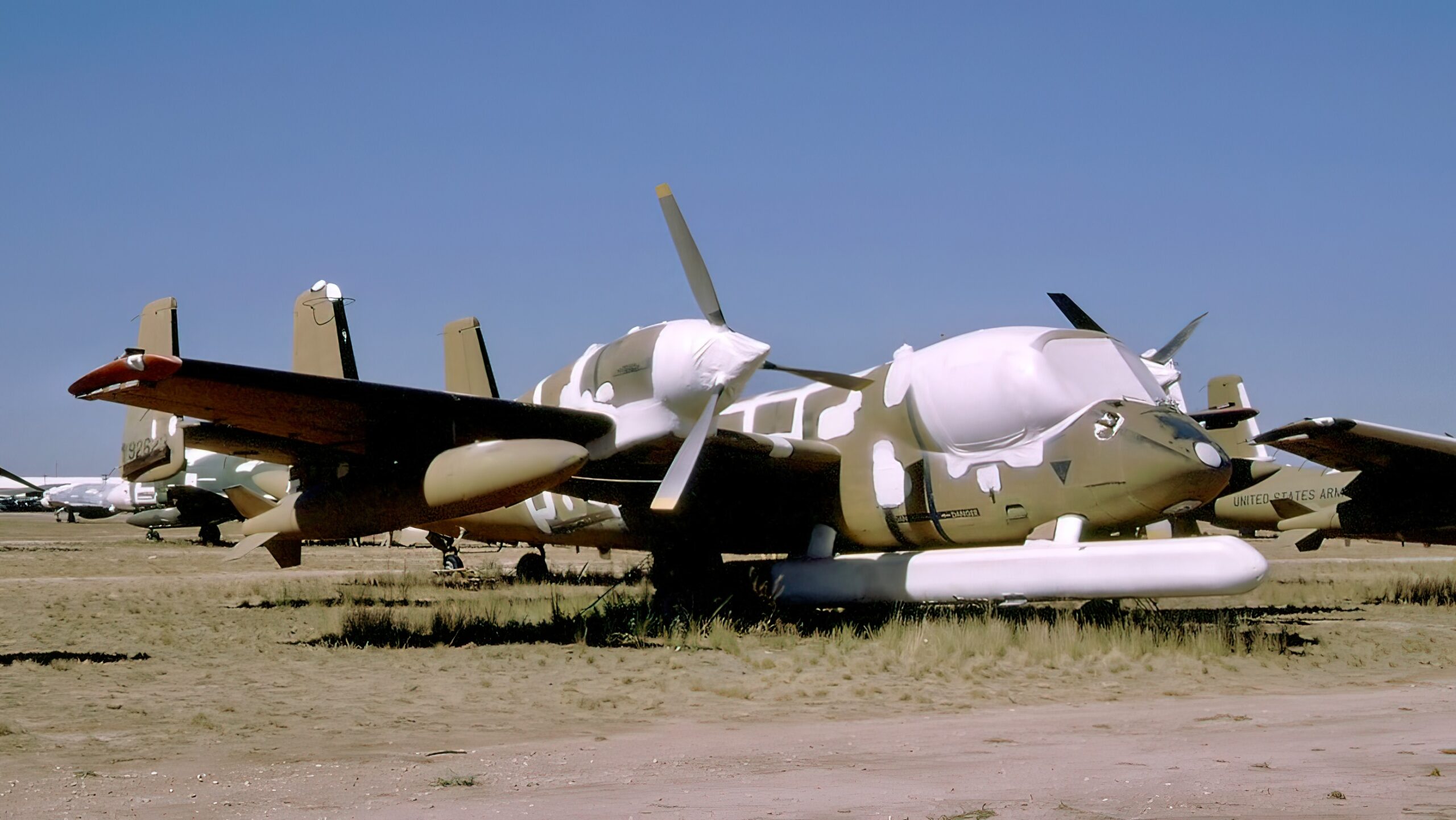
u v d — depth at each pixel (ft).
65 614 52.90
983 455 43.86
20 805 16.61
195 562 106.83
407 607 56.90
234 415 39.60
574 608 52.11
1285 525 72.08
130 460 58.34
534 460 38.42
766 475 47.83
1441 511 56.49
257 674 33.50
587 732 24.14
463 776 18.84
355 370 60.29
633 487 48.52
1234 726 23.81
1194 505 40.47
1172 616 47.34
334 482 44.68
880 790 17.11
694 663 36.27
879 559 45.39
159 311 52.60
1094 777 17.78
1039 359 43.24
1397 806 14.76
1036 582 40.55
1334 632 43.65
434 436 41.68
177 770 19.40
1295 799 15.49
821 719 26.45
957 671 34.24
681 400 41.75
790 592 47.78
